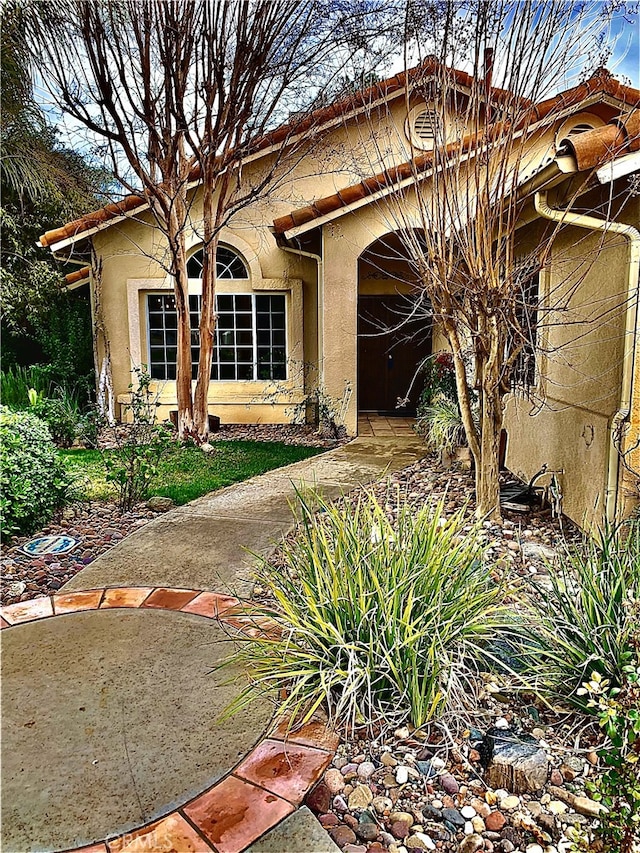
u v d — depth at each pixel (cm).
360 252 1084
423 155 796
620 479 509
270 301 1286
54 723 312
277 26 895
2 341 1484
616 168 436
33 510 589
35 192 1422
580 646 329
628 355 496
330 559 353
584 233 577
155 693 338
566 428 629
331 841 244
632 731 243
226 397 1288
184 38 888
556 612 355
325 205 1008
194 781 274
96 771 279
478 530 429
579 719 307
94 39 866
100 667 364
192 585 481
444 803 267
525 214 632
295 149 1078
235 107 944
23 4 886
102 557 539
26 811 256
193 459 939
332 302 1099
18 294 1354
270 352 1301
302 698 305
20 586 480
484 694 330
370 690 309
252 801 262
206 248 1023
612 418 516
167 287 1238
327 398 1127
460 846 245
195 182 1170
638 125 444
